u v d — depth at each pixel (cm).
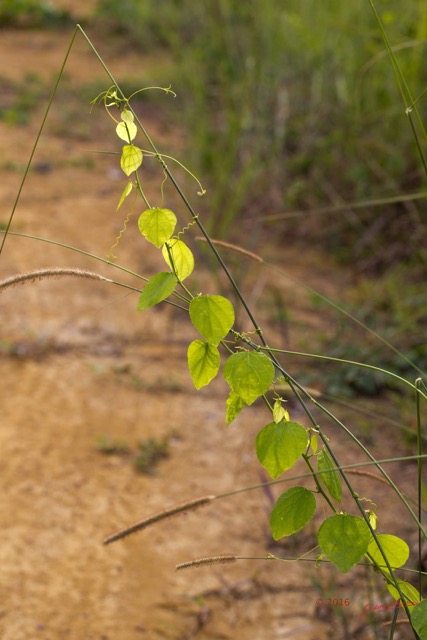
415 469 320
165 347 403
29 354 387
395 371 377
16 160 596
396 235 494
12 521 288
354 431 342
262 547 286
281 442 151
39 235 491
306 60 576
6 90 738
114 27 965
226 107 597
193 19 777
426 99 466
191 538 289
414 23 463
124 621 252
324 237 511
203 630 252
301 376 375
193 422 352
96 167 603
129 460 325
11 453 323
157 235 152
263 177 543
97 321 416
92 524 290
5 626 246
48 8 1006
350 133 523
